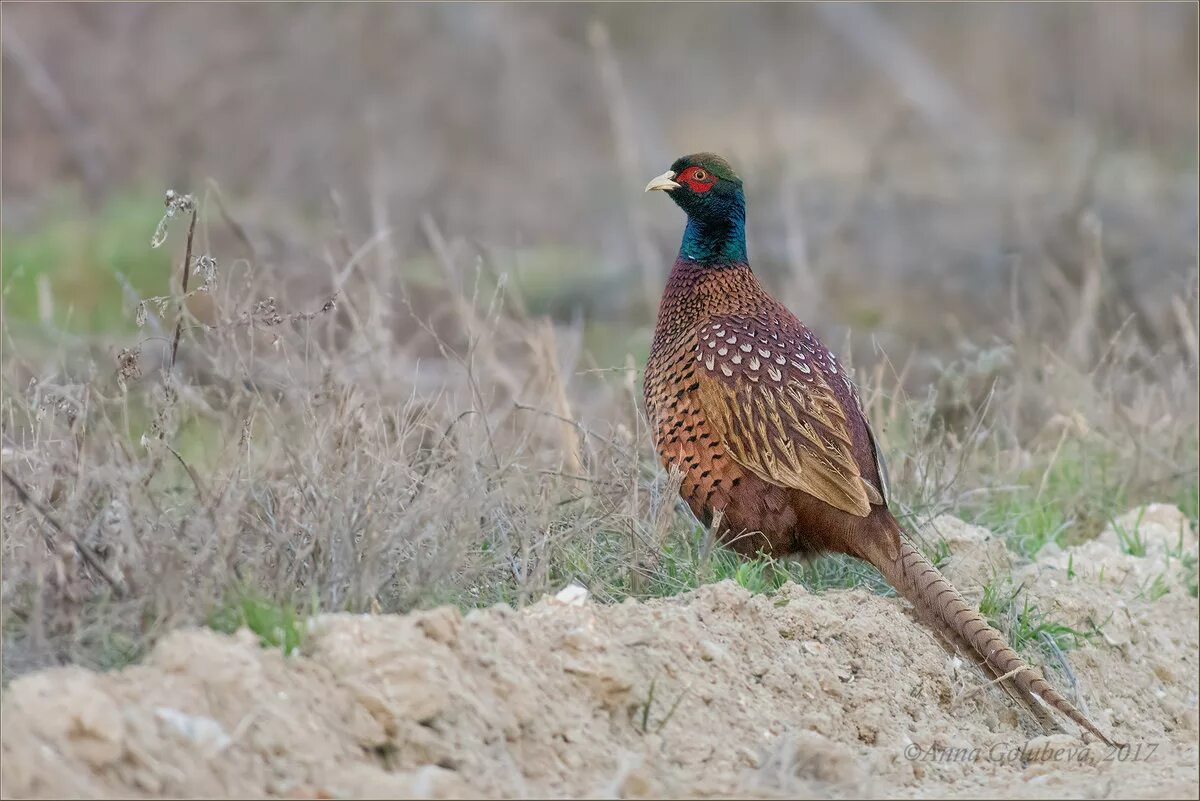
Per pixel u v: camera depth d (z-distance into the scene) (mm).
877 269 27344
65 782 6816
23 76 34281
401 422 11117
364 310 17047
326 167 35625
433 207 34062
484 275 23656
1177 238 26281
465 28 40438
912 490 13070
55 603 8469
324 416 11688
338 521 9336
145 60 36250
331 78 37750
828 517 11273
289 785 7238
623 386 15391
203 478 10531
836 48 47000
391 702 7703
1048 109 44125
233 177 35125
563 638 8734
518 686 8180
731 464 11500
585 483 11742
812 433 11289
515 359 18328
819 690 9523
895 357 22062
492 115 39562
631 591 10695
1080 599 12312
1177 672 12273
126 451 10148
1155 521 14859
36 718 7023
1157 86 42531
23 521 9078
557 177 37469
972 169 36781
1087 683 11461
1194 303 18312
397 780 7316
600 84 42031
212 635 7879
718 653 9305
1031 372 17031
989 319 24516
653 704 8656
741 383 11461
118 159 34531
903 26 46906
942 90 43469
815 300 23672
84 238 26031
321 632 8047
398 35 39344
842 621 10289
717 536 11781
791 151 37156
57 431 10586
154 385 11867
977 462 14602
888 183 32656
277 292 14781
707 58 47062
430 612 8297
